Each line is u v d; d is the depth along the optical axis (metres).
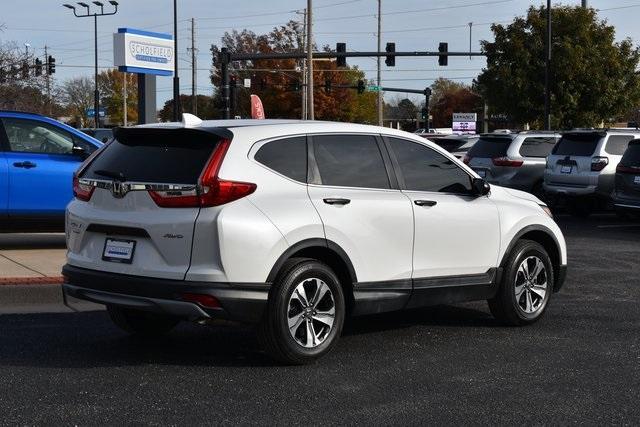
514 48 36.81
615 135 17.47
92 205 6.28
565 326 7.77
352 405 5.34
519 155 19.27
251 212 5.82
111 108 80.00
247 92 62.28
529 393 5.65
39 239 12.55
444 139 24.30
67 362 6.30
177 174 5.89
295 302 6.05
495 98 38.31
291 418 5.08
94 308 8.36
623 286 9.91
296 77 60.66
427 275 6.92
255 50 63.22
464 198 7.28
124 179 6.09
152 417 5.07
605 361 6.50
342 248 6.31
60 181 10.57
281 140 6.23
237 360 6.40
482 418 5.13
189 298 5.70
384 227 6.57
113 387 5.67
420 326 7.73
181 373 6.02
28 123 10.56
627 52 37.59
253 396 5.50
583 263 11.68
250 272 5.77
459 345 6.99
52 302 8.65
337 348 6.84
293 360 6.09
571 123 37.53
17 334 7.20
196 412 5.17
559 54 36.22
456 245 7.11
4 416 5.05
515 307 7.59
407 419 5.09
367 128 6.82
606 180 17.17
